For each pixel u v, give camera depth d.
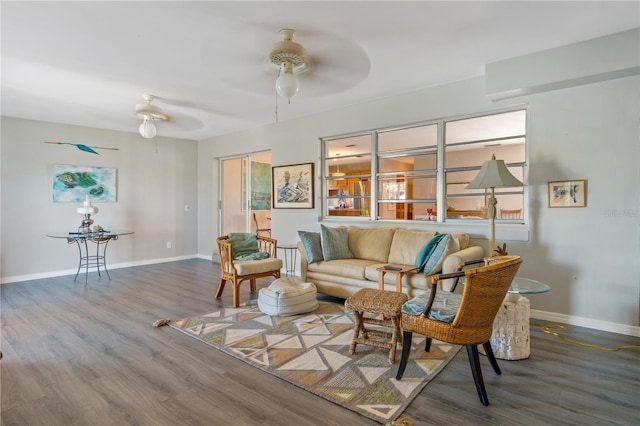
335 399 1.99
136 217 6.25
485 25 2.59
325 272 3.99
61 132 5.41
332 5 2.29
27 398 2.00
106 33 2.62
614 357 2.52
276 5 2.27
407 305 2.26
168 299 4.05
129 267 6.05
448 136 4.09
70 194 5.49
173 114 5.00
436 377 2.24
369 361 2.45
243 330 3.04
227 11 2.33
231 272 3.86
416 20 2.50
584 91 3.11
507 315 2.48
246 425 1.77
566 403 1.95
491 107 3.59
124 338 2.88
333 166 5.06
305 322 3.24
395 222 4.39
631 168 2.92
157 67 3.26
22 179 5.06
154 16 2.39
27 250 5.11
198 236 7.14
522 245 3.46
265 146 5.80
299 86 3.88
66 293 4.32
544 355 2.56
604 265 3.05
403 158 4.45
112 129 5.91
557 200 3.25
